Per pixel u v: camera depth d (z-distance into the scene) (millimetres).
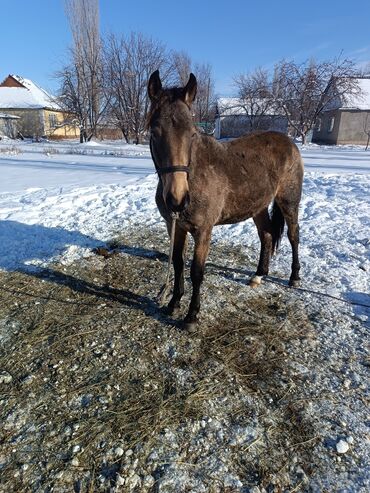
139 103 29281
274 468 1782
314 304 3295
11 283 3574
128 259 4234
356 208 6254
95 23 27422
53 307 3180
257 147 3184
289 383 2332
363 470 1775
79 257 4230
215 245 4715
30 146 23328
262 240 3684
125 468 1762
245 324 2975
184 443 1903
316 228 5254
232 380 2355
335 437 1945
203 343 2729
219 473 1753
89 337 2770
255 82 32906
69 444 1897
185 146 2170
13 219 5422
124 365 2479
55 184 8273
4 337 2770
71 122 30656
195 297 2846
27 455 1842
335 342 2764
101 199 6820
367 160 15547
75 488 1689
